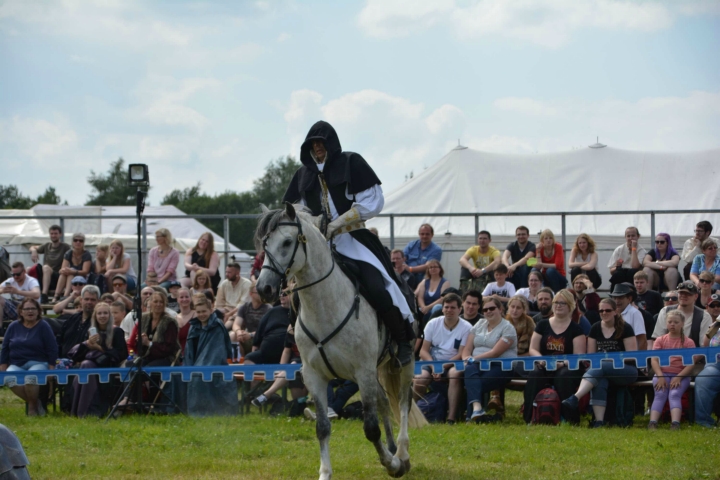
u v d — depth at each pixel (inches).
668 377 559.8
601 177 1141.7
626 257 788.0
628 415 568.4
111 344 652.7
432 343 639.1
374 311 407.2
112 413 591.2
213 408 620.1
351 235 424.5
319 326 382.9
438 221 1079.0
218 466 428.5
